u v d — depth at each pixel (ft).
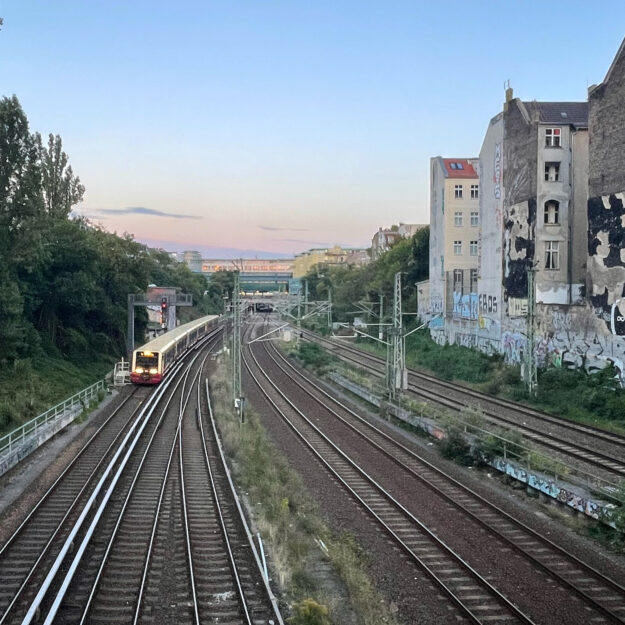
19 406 100.12
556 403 112.78
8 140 111.14
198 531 53.57
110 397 131.13
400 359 119.44
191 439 94.27
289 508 61.26
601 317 115.65
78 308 156.97
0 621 36.47
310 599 37.52
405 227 408.87
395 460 80.79
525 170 142.82
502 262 153.89
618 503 55.42
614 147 113.39
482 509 60.95
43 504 59.41
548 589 43.09
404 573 46.16
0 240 112.78
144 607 38.96
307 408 125.70
